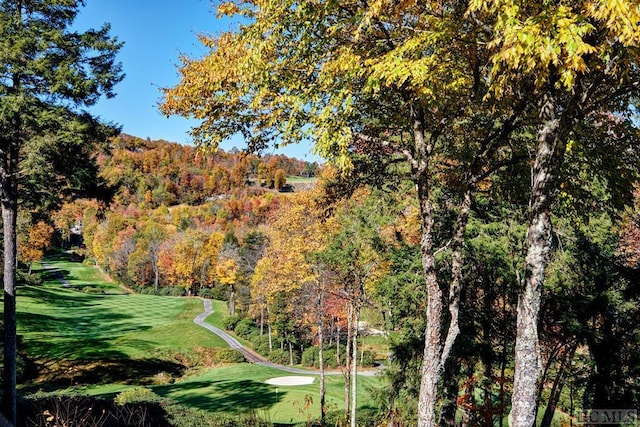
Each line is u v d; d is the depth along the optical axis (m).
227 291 71.44
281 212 19.84
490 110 6.29
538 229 4.63
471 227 10.45
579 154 5.96
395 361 11.84
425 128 6.88
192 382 29.56
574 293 11.21
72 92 12.11
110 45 12.98
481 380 11.42
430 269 5.77
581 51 3.30
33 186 12.83
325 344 44.56
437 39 4.68
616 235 11.66
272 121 5.81
